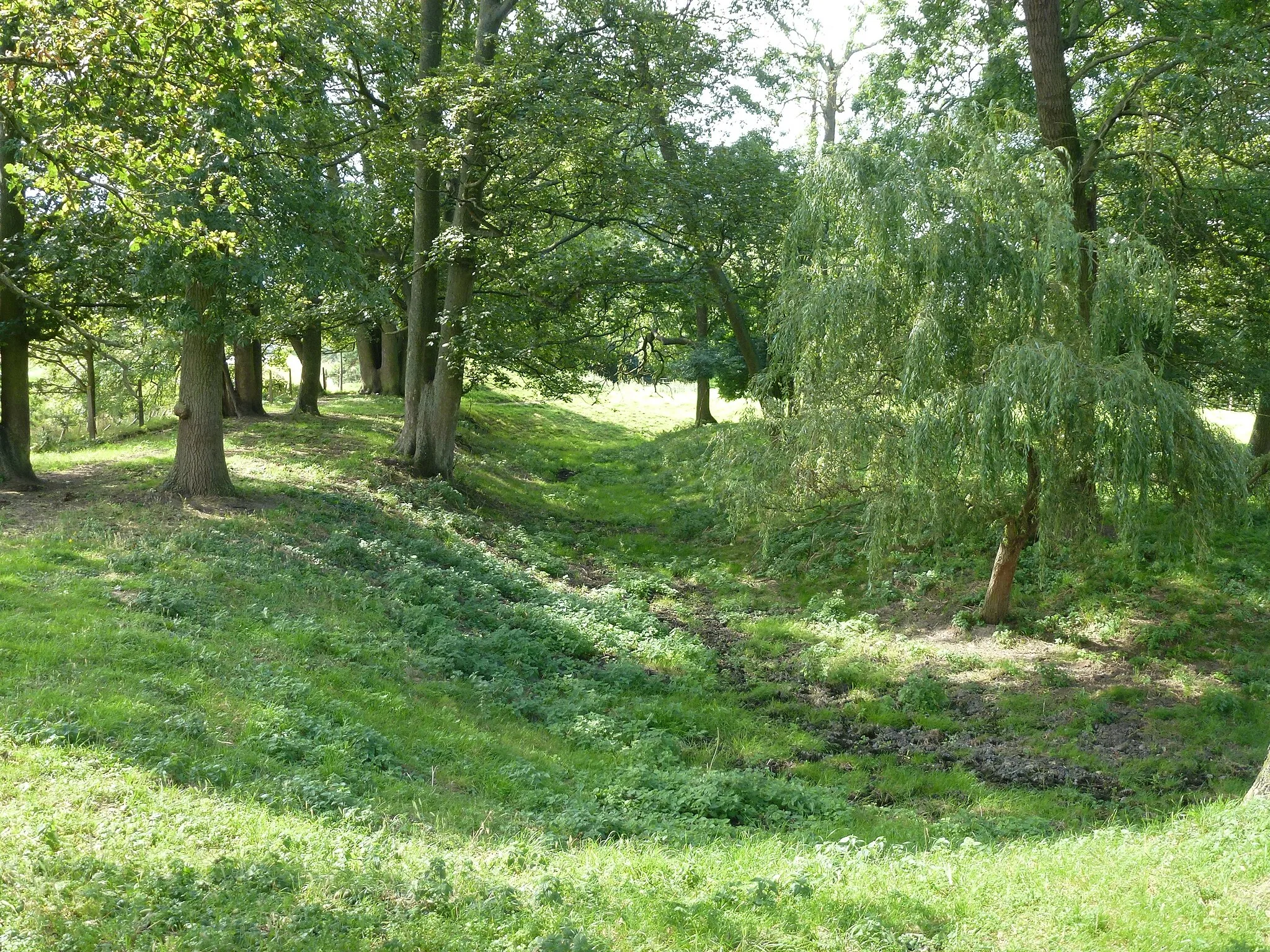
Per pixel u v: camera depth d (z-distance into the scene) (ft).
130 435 104.01
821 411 56.13
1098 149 69.51
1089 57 76.54
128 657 34.96
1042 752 46.52
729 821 34.86
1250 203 67.46
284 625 43.62
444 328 87.40
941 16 75.41
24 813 22.54
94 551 49.24
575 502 99.30
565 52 79.71
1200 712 49.67
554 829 30.19
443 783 33.04
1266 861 24.61
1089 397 47.70
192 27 33.47
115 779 25.55
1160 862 25.63
